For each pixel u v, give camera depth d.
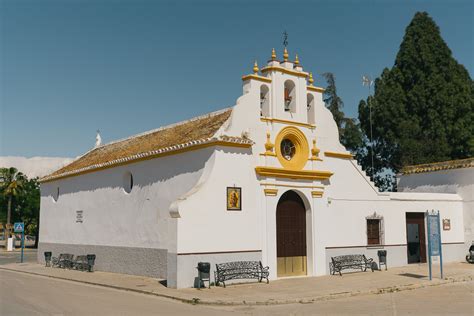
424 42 38.38
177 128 23.45
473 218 25.81
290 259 20.16
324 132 21.73
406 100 37.97
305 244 20.73
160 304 14.03
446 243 25.59
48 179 29.73
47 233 30.02
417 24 39.16
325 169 21.50
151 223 20.66
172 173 19.81
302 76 21.23
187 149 18.98
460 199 26.38
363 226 22.59
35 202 59.19
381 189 40.81
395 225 23.78
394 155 38.78
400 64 39.06
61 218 28.48
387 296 15.67
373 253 22.72
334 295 15.34
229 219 18.08
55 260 27.59
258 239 18.80
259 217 18.95
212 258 17.47
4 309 12.99
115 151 26.86
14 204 60.50
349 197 22.25
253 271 18.28
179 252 16.77
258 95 19.67
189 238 17.02
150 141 23.89
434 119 36.69
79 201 26.69
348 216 22.09
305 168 20.69
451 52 38.66
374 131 39.50
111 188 23.83
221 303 14.03
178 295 15.23
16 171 59.56
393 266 23.38
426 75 37.78
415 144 36.19
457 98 36.81
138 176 21.89
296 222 20.61
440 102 36.59
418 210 24.78
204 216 17.44
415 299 14.95
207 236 17.44
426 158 35.91
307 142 20.97
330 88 43.75
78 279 20.66
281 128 20.06
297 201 20.81
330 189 21.59
